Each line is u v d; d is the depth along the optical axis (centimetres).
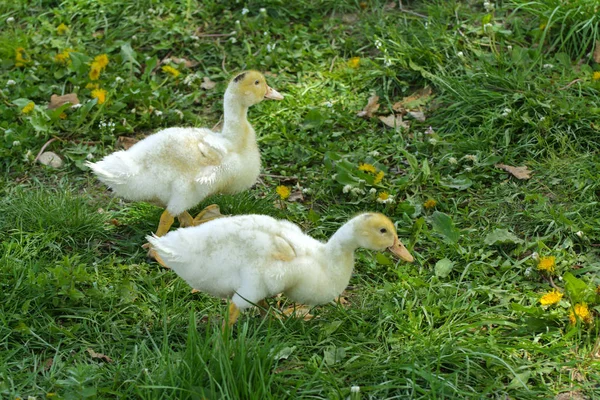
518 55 809
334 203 693
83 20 912
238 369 474
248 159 639
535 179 698
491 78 782
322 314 562
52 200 663
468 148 733
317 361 516
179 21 915
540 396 494
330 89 825
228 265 523
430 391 482
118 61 851
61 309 557
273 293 528
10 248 605
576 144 726
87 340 540
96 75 814
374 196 681
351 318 556
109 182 602
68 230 637
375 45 865
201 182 612
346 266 541
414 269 611
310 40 889
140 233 648
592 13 830
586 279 596
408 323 546
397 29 876
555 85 779
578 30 824
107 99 787
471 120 756
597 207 667
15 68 853
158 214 662
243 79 628
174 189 609
